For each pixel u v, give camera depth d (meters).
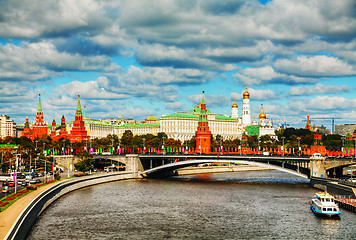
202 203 176.12
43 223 137.38
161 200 182.75
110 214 153.38
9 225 107.38
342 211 158.38
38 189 170.38
